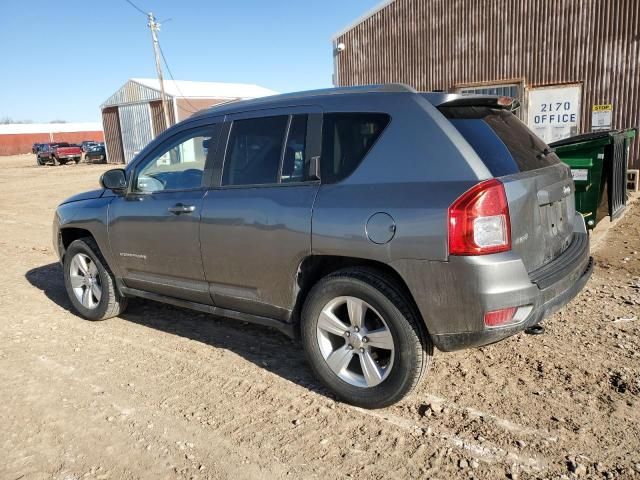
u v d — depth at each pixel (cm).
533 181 318
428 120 314
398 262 304
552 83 1398
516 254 295
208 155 413
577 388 355
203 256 404
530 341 430
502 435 307
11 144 6875
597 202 709
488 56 1477
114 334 490
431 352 324
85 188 2016
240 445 310
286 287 362
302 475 282
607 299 521
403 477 277
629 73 1300
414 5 1578
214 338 473
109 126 3966
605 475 271
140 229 447
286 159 368
